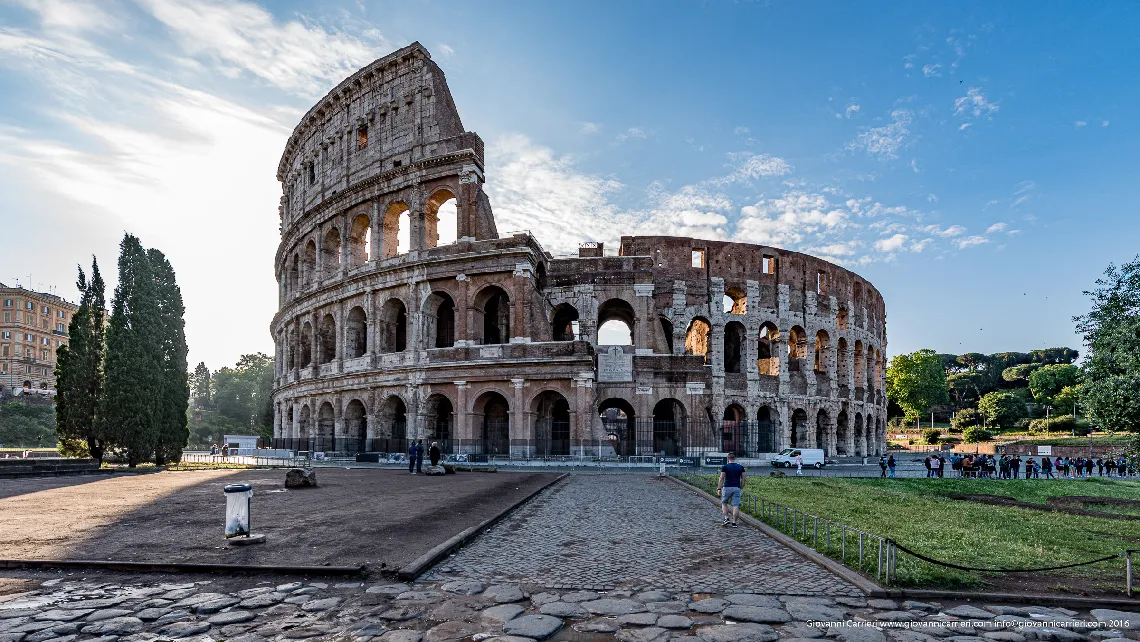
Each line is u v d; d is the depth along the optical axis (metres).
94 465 52.91
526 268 65.25
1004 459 63.38
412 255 70.38
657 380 69.31
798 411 88.19
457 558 18.77
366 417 71.50
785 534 22.06
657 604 14.45
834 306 93.69
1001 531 25.00
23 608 13.87
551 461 61.91
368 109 77.81
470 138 69.25
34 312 184.00
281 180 101.38
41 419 138.00
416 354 68.12
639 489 39.03
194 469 55.28
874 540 21.03
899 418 185.38
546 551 19.84
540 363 63.34
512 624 12.95
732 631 12.70
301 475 36.94
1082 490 46.72
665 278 81.88
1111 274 25.61
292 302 85.75
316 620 13.16
